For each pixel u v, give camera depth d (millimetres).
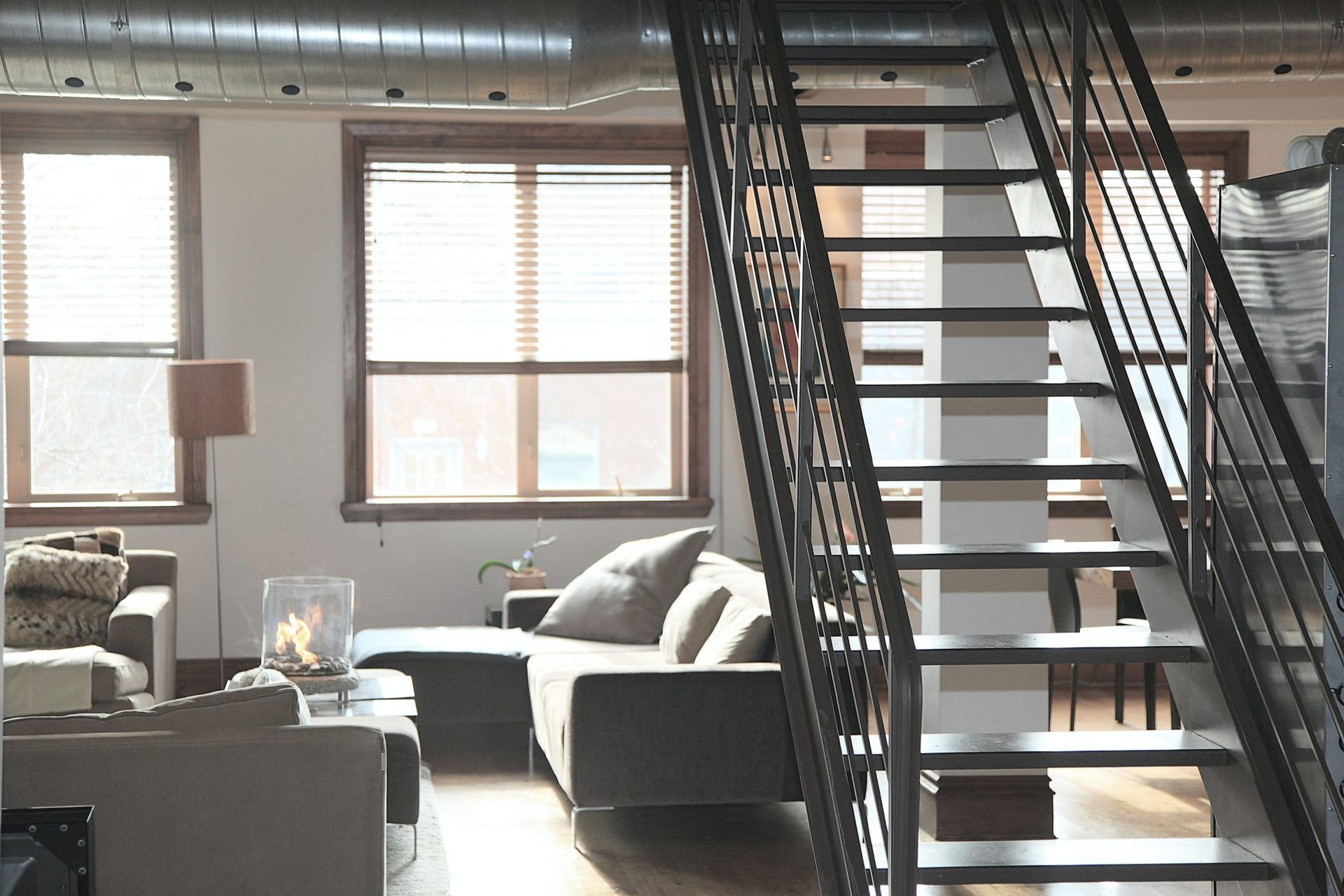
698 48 4035
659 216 7418
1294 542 3064
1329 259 2943
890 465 3396
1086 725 6527
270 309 7094
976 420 4734
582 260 7379
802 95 7121
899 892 2426
